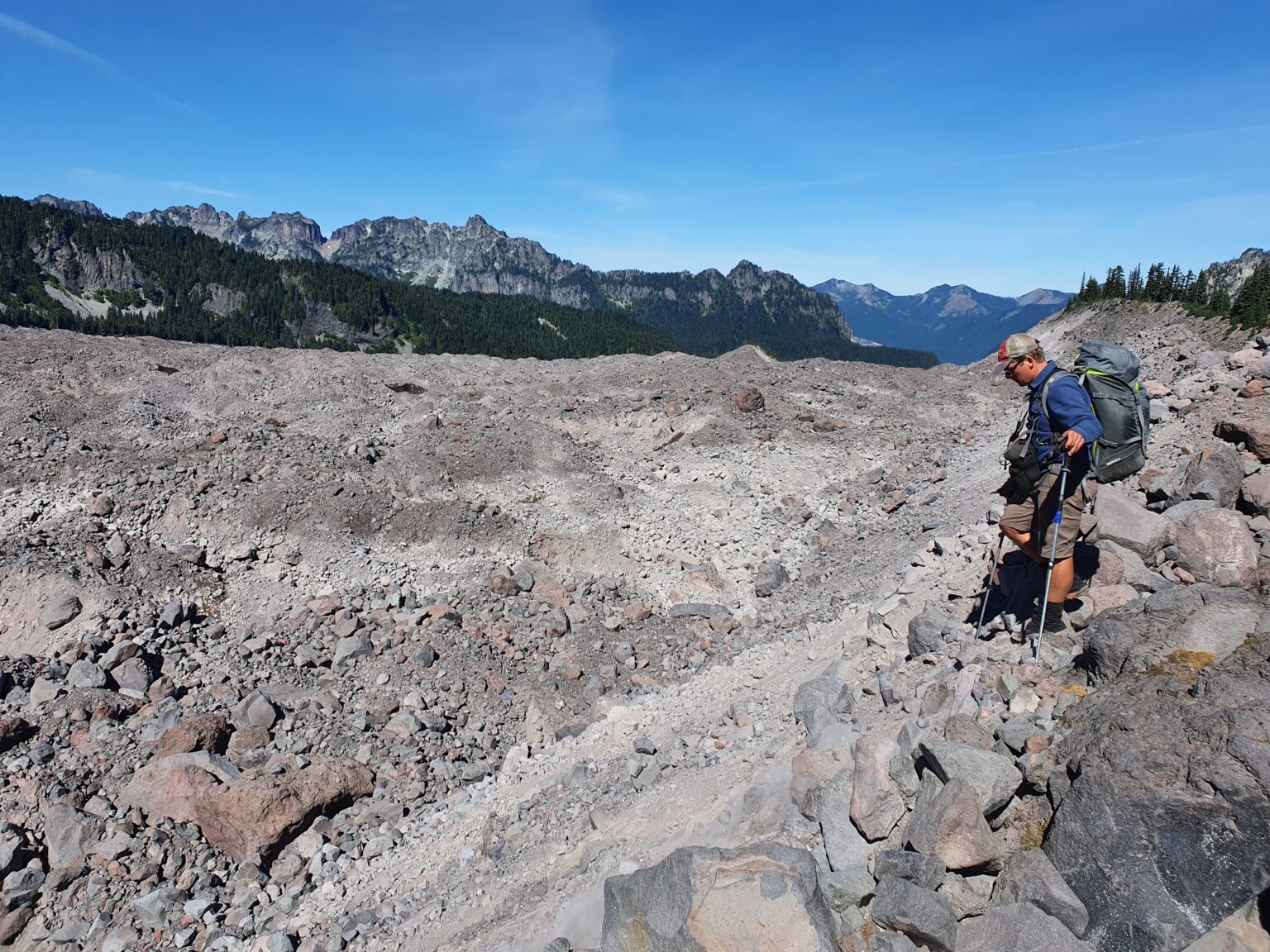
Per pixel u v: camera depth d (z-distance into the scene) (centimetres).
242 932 991
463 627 1650
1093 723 497
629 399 2847
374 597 1717
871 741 582
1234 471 838
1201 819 401
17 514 1719
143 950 972
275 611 1653
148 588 1616
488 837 984
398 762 1291
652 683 1529
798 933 468
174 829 1109
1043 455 610
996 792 489
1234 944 375
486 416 2647
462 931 803
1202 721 435
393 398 2812
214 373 2795
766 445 2555
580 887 753
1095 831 434
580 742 1234
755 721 969
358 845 1116
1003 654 678
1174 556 718
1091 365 607
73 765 1204
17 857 1052
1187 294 5941
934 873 477
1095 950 411
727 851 519
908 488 2144
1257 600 532
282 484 1969
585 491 2173
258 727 1317
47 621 1455
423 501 2023
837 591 1611
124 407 2344
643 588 1880
